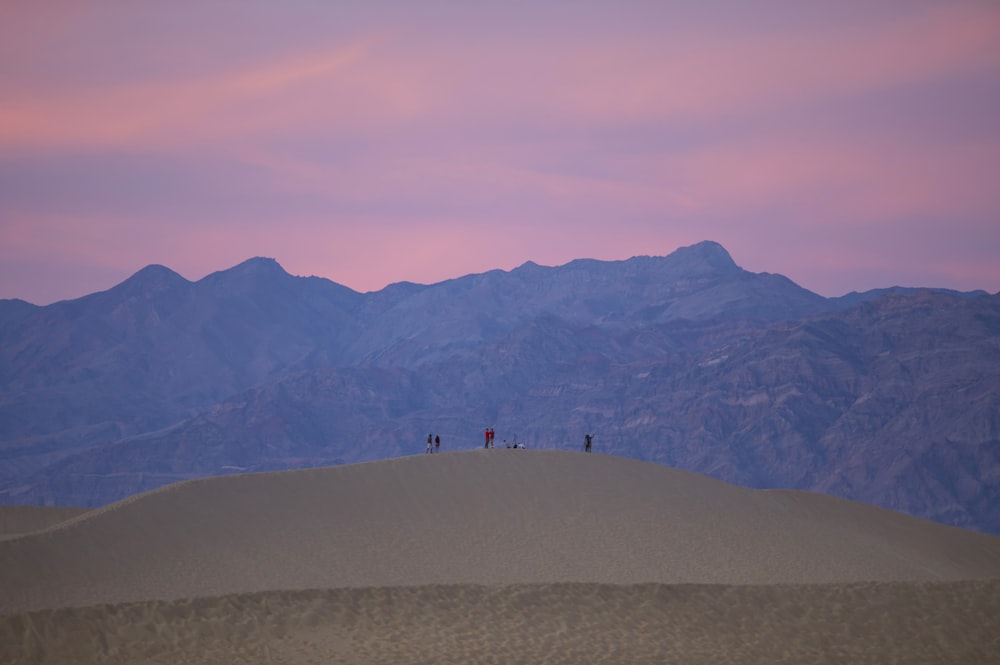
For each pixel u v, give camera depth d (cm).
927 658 7625
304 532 12925
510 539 13238
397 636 7750
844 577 13188
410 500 14225
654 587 8819
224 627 7738
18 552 11581
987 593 8906
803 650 7731
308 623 7925
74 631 7475
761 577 12662
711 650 7669
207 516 13075
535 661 7288
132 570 11456
